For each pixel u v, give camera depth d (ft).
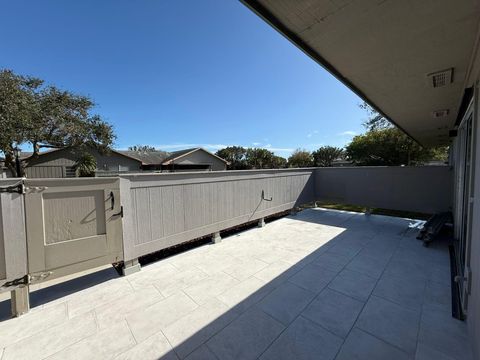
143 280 8.43
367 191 18.80
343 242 12.68
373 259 10.31
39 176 46.98
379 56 6.63
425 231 12.73
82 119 39.93
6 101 26.43
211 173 12.36
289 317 6.24
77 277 8.71
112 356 4.89
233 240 13.17
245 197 14.69
